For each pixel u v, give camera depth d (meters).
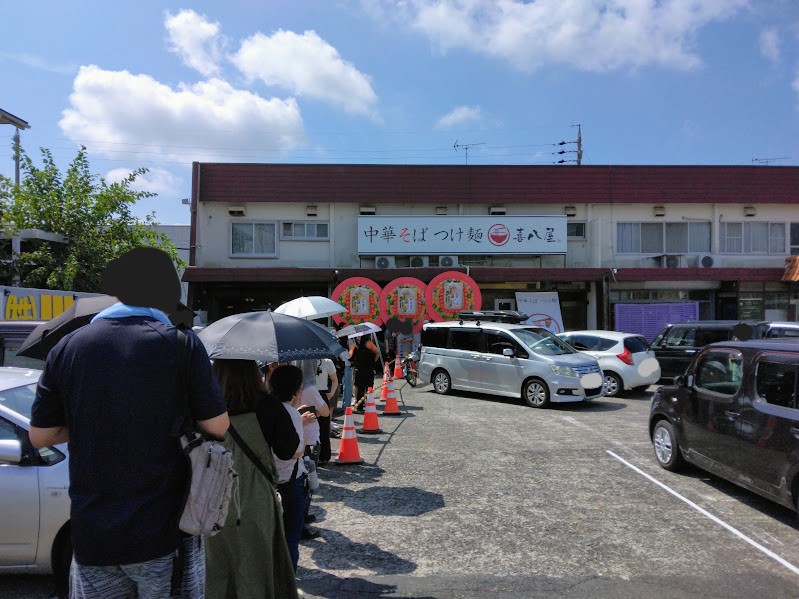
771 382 5.36
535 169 21.22
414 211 21.28
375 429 9.36
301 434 3.77
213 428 2.29
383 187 20.94
